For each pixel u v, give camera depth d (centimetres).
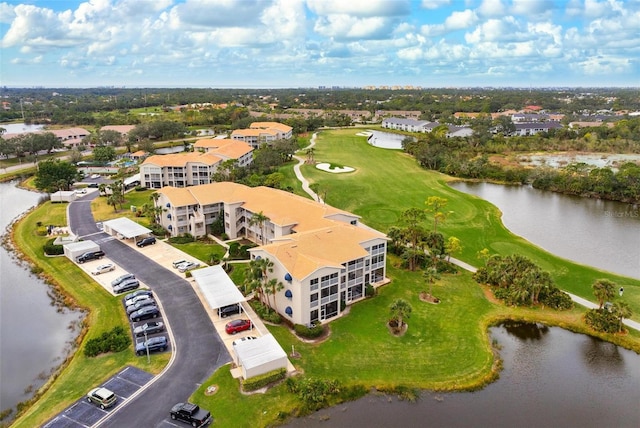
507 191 14012
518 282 6788
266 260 6281
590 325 6169
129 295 6606
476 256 8544
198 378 4888
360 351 5525
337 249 6588
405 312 5756
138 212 10519
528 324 6316
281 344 5581
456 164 15712
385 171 15700
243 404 4544
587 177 13688
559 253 8900
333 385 4816
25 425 4241
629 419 4581
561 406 4753
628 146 19700
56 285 7300
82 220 10294
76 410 4422
